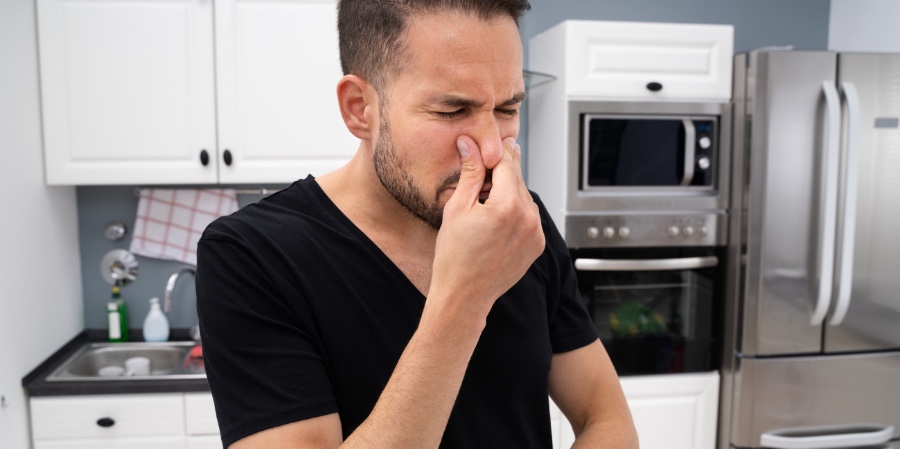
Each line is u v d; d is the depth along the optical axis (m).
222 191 2.47
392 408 0.63
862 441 2.18
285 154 2.17
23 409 1.95
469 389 0.78
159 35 2.09
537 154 2.46
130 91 2.10
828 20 2.70
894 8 2.34
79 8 2.06
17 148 1.94
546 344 0.85
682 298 2.27
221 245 0.73
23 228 1.98
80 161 2.12
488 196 0.69
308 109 2.16
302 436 0.67
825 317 2.14
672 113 2.17
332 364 0.74
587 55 2.12
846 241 2.04
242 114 2.14
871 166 2.07
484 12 0.65
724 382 2.28
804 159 2.07
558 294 0.90
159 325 2.40
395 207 0.78
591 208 2.17
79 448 1.98
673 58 2.15
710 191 2.24
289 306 0.73
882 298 2.14
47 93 2.08
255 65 2.13
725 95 2.18
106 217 2.46
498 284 0.65
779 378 2.16
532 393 0.83
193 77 2.12
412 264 0.80
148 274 2.49
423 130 0.67
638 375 2.28
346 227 0.79
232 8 2.11
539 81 2.30
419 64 0.66
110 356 2.34
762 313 2.13
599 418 0.87
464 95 0.66
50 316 2.17
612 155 2.17
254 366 0.69
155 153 2.13
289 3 2.12
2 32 1.86
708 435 2.31
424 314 0.65
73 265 2.39
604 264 2.16
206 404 2.01
